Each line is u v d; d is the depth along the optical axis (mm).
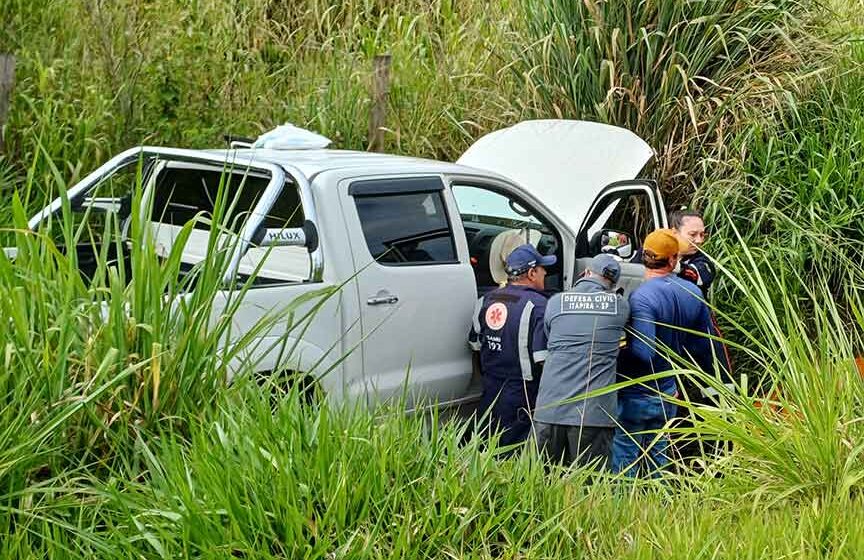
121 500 7195
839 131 16516
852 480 8180
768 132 16578
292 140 12008
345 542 7191
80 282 8156
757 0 17281
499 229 12938
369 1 21641
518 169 15141
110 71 16453
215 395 8273
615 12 17281
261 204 9984
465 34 20250
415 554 7172
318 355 10203
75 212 11445
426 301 11227
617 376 11422
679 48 17109
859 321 9789
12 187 14359
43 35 16609
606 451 10992
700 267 12766
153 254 8039
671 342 11297
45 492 7367
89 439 7809
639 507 8297
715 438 9133
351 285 10469
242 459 7469
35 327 7953
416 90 19094
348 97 18609
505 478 8094
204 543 6988
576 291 10969
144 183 11633
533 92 17750
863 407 8945
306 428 7879
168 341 8117
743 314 14727
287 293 9938
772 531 7809
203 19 19094
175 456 7410
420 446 8141
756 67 17328
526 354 11281
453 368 11625
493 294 11508
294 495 7199
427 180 11562
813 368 9023
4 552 6977
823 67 17203
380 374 10805
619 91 17125
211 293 8305
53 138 15008
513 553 7434
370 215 10906
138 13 17719
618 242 13305
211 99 17016
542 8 18297
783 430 8938
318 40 21484
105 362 7469
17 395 7461
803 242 15367
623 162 15195
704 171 16156
